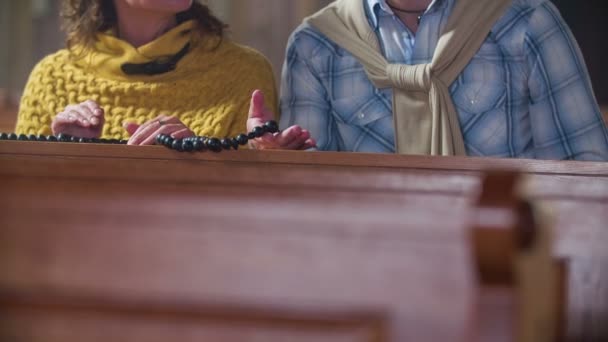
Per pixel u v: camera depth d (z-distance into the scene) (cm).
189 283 121
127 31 306
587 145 270
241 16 846
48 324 125
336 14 296
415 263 116
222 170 139
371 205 120
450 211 117
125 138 294
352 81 288
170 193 125
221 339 120
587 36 954
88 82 302
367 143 287
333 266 118
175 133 239
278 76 847
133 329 123
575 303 133
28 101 307
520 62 277
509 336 112
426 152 280
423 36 284
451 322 113
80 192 127
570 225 136
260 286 120
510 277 113
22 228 127
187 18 307
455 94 280
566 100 272
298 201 122
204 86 298
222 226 122
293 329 118
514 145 280
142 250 123
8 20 883
